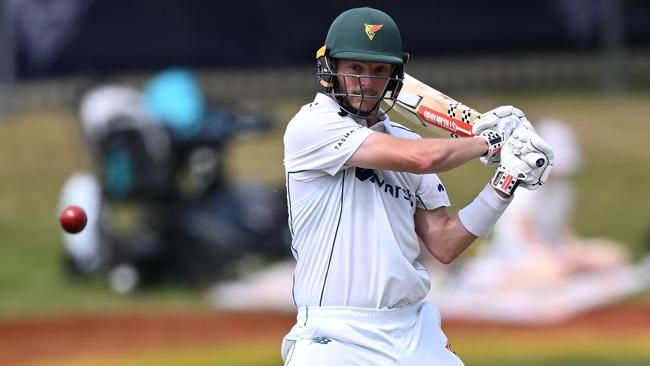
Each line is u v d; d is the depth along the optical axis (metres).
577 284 43.19
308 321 16.72
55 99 73.94
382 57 16.36
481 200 16.84
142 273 45.78
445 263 17.39
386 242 16.56
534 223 43.38
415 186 17.23
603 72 73.56
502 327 38.97
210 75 73.06
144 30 72.69
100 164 45.97
